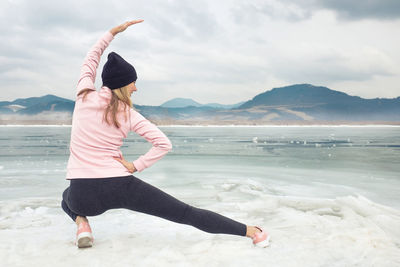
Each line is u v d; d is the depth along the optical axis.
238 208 2.80
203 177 4.65
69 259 1.52
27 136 20.98
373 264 1.49
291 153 8.80
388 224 2.19
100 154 1.48
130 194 1.49
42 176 4.74
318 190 3.70
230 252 1.63
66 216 2.53
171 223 2.27
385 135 25.80
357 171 5.29
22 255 1.57
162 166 5.94
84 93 1.54
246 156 7.89
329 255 1.60
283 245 1.74
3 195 3.41
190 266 1.45
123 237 1.91
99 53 1.77
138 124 1.51
